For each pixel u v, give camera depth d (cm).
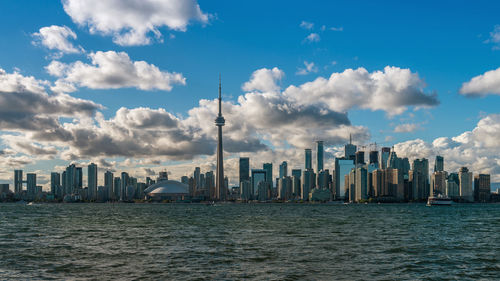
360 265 7581
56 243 10956
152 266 7456
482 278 6638
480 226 17888
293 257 8431
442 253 9138
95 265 7588
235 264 7638
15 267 7425
